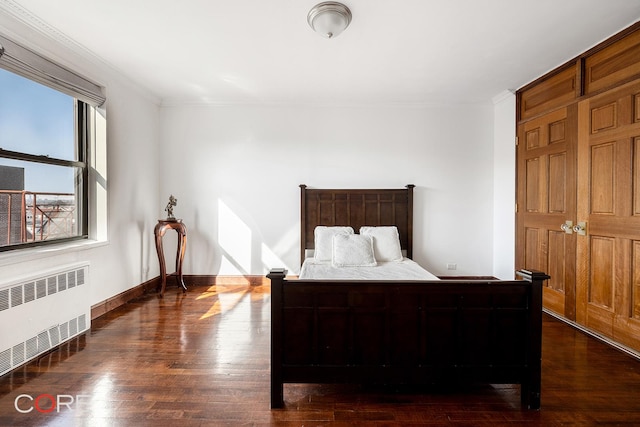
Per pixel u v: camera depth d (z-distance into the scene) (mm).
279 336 1799
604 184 2607
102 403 1797
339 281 1810
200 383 2006
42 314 2332
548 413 1737
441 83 3596
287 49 2797
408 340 1821
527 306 1806
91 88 2980
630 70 2391
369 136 4250
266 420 1676
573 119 2914
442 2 2119
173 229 4090
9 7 2141
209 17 2307
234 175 4270
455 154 4266
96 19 2326
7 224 2381
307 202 4234
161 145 4250
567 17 2283
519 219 3742
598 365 2227
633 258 2383
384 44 2701
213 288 4129
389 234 3908
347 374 1822
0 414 1694
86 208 3113
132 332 2760
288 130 4250
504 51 2816
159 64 3100
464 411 1758
